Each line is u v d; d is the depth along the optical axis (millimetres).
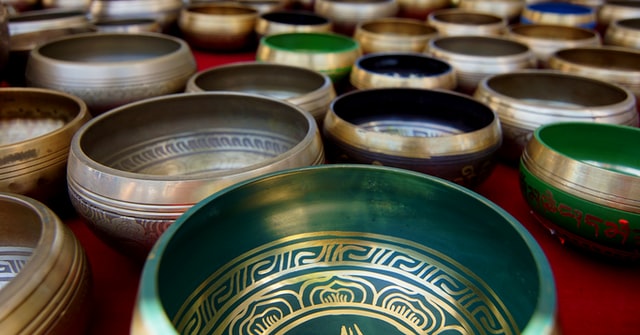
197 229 641
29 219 760
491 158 1017
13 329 551
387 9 2363
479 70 1547
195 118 1110
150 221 740
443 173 972
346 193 765
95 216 773
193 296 662
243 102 1096
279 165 773
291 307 764
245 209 713
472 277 720
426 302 759
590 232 863
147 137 1064
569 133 1074
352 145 1005
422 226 763
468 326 707
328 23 2061
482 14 2348
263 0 2701
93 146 927
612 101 1318
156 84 1270
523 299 599
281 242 776
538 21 2279
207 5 2400
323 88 1242
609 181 814
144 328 452
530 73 1435
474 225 695
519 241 602
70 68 1200
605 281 898
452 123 1264
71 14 2035
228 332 707
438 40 1817
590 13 2264
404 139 960
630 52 1608
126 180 737
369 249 802
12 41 1556
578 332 797
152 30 1989
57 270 627
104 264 937
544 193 908
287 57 1570
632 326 808
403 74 1639
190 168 1119
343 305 776
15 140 1152
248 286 748
